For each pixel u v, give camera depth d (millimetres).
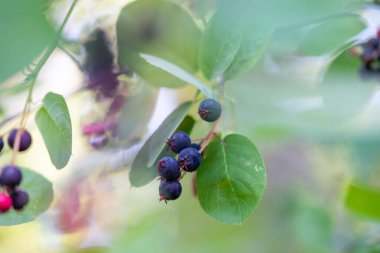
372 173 708
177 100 505
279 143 791
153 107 469
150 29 439
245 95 565
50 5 327
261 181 386
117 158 503
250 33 401
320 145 759
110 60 472
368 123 564
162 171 374
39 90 486
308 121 553
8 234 786
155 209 800
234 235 832
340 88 523
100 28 472
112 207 699
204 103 389
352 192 586
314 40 504
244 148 393
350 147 651
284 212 893
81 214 661
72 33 467
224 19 374
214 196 392
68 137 377
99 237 746
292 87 558
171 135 384
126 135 471
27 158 579
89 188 621
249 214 386
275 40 481
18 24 287
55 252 773
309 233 776
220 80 418
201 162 395
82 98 478
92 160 544
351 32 501
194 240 806
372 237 707
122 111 472
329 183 855
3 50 284
